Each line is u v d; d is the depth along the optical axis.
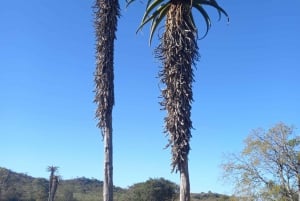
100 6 19.62
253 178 41.59
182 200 15.20
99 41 19.44
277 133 41.56
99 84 19.16
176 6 16.52
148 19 17.55
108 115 19.03
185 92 15.74
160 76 16.09
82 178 122.19
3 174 102.00
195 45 16.31
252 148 41.94
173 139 15.47
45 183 104.06
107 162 18.72
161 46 16.28
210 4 17.47
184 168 15.35
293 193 40.72
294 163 40.91
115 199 92.25
